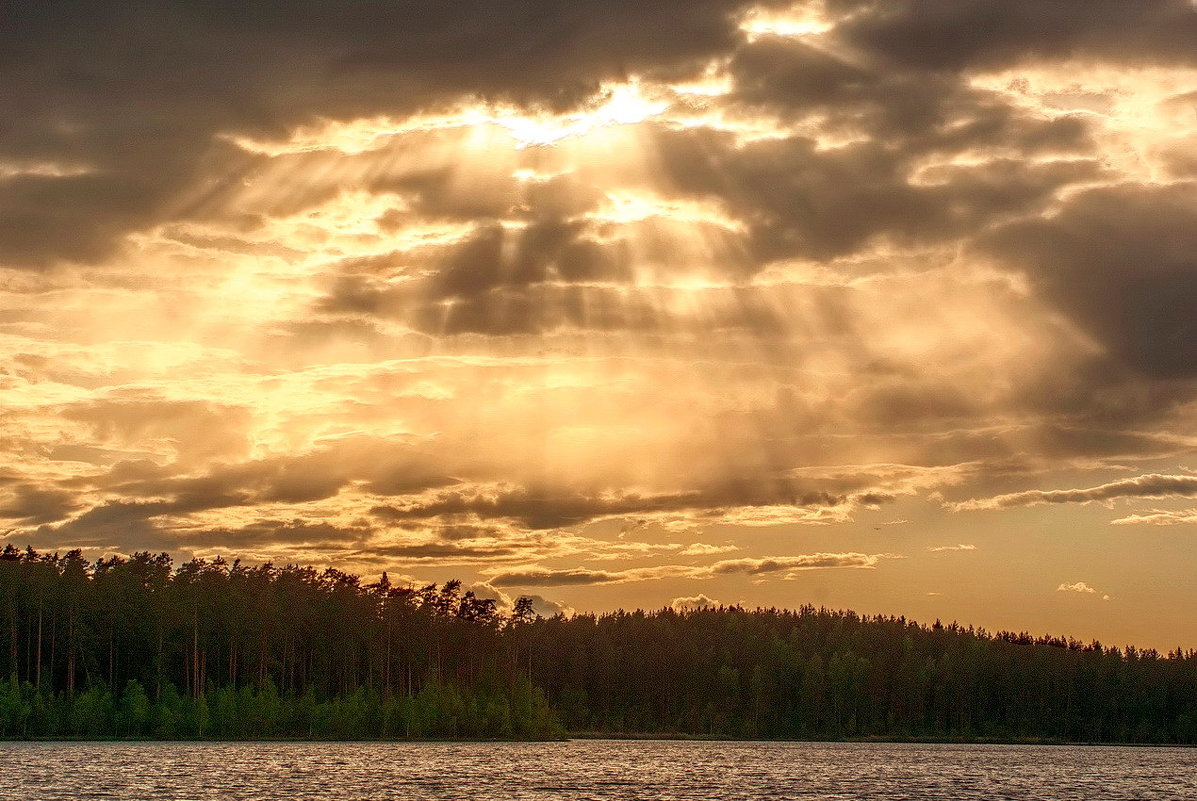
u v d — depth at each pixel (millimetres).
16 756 158250
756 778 166000
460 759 179250
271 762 162250
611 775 162375
